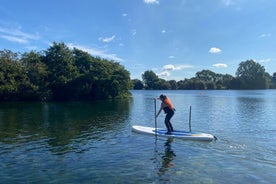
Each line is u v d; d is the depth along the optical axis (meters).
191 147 14.70
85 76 64.56
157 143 15.70
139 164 11.70
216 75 185.50
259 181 9.74
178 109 37.97
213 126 22.17
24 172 10.70
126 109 38.50
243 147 14.66
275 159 12.37
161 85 166.88
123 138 17.17
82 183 9.60
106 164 11.70
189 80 167.12
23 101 58.59
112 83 68.50
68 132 19.42
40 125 22.81
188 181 9.72
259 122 24.14
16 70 58.03
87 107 42.38
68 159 12.49
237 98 66.31
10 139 16.97
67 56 64.62
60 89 63.50
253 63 146.62
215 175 10.32
